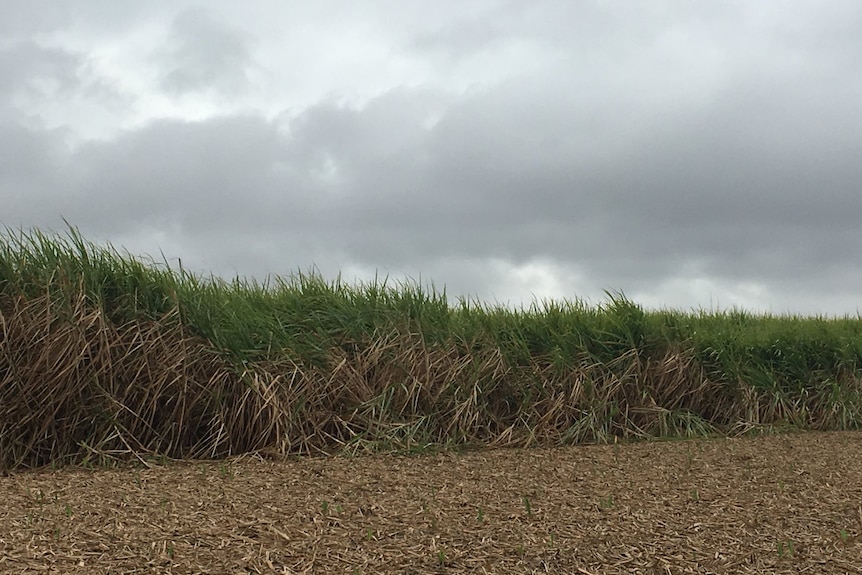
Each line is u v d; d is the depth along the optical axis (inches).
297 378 210.7
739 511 137.9
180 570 104.8
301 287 258.1
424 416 210.8
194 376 202.8
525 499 141.9
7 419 184.9
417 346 229.9
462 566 108.9
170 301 213.2
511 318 258.2
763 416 250.5
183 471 174.9
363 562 109.3
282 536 119.6
